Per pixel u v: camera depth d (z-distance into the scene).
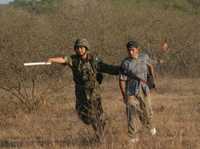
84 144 18.41
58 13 36.97
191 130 20.47
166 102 31.55
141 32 44.06
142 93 18.55
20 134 21.86
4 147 19.16
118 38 39.91
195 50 50.88
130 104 18.36
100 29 38.44
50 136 20.88
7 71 29.44
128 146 17.44
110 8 42.84
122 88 18.41
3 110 28.59
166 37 47.31
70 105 30.62
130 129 18.27
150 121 18.89
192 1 82.06
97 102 17.97
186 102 31.08
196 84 43.34
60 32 33.50
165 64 49.06
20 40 30.11
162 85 42.22
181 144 17.80
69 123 24.08
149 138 18.64
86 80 17.80
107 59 38.25
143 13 46.34
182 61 50.00
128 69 18.36
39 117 26.95
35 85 30.50
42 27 33.25
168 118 23.16
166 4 79.62
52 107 29.98
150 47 44.88
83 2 42.06
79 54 17.75
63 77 31.27
